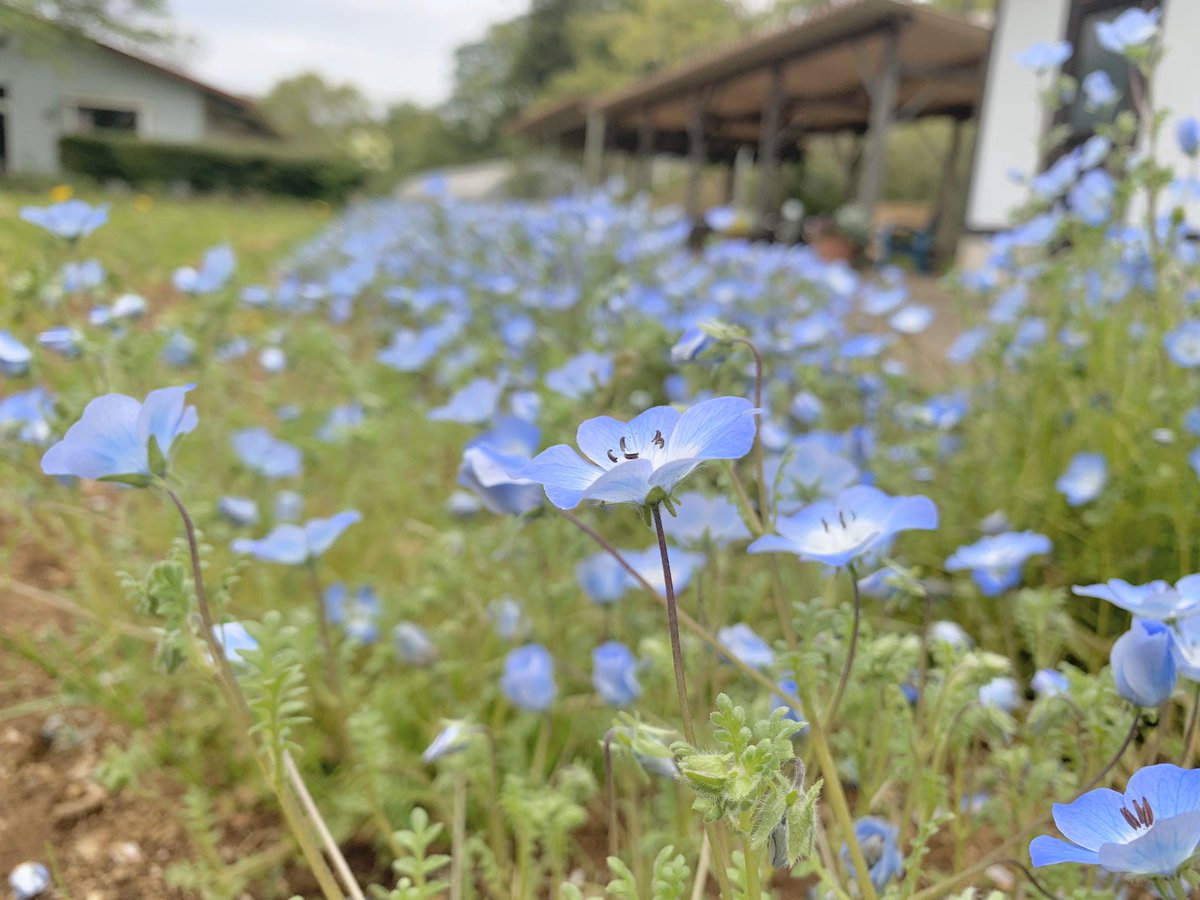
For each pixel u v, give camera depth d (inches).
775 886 10.6
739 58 90.1
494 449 8.4
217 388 19.4
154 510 17.1
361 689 13.2
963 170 162.9
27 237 38.5
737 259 28.4
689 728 5.6
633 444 5.5
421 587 15.0
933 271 81.9
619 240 32.8
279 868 10.9
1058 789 8.8
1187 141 16.0
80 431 6.6
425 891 7.6
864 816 9.1
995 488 17.1
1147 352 16.2
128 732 12.8
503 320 27.6
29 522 15.4
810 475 10.3
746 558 14.9
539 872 9.8
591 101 135.7
